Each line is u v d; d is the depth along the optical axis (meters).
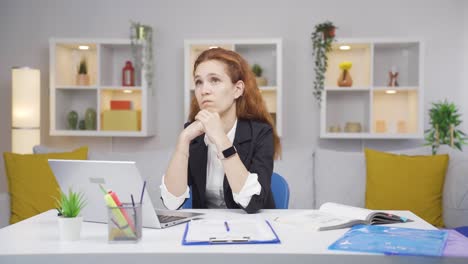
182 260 1.06
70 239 1.20
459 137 4.32
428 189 3.08
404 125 4.48
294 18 4.70
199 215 1.58
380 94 4.59
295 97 4.71
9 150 4.89
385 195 3.11
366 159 3.27
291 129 4.72
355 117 4.61
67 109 4.66
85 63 4.57
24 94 4.31
